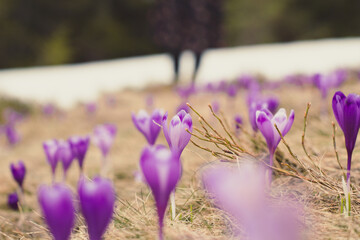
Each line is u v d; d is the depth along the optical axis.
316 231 1.35
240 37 33.56
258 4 33.09
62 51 29.28
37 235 1.81
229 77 11.84
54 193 0.85
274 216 0.64
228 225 1.40
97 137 2.71
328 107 3.69
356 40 23.03
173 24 12.81
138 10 31.92
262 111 1.53
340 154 2.16
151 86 11.55
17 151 5.32
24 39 30.03
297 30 33.34
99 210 0.88
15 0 30.27
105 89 12.10
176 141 1.35
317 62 14.14
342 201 1.54
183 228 1.48
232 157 1.79
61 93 12.45
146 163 0.96
